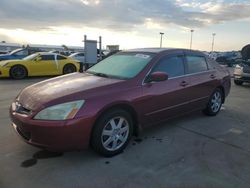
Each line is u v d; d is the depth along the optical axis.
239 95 8.60
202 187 2.90
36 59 12.50
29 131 3.15
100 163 3.39
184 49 4.96
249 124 5.23
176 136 4.43
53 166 3.29
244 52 12.12
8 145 3.86
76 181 2.97
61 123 3.06
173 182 2.99
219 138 4.40
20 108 3.37
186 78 4.70
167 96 4.25
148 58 4.29
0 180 2.95
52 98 3.21
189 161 3.51
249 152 3.86
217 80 5.54
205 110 5.61
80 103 3.21
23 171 3.16
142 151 3.78
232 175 3.17
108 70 4.39
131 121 3.79
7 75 11.81
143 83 3.91
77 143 3.20
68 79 4.08
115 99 3.47
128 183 2.95
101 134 3.40
